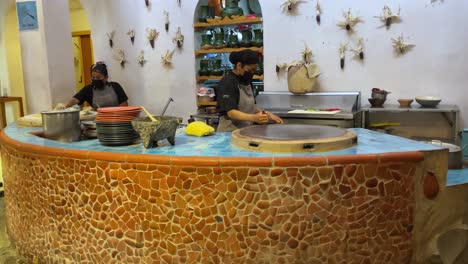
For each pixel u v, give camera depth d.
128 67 5.72
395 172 2.11
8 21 6.96
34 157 2.58
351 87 4.57
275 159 2.04
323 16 4.57
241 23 4.95
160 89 5.57
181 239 2.16
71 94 4.61
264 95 4.73
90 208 2.36
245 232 2.10
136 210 2.23
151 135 2.37
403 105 4.21
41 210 2.63
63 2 4.46
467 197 2.32
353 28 4.46
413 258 2.25
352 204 2.09
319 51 4.64
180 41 5.31
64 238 2.52
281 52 4.82
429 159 2.19
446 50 4.16
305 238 2.09
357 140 2.43
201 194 2.10
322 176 2.05
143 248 2.25
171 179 2.13
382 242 2.15
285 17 4.74
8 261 2.97
